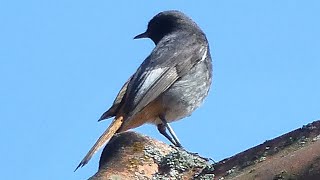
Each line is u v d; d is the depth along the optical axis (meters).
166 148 9.92
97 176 9.20
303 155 7.37
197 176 8.98
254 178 7.53
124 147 9.83
